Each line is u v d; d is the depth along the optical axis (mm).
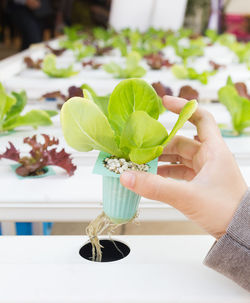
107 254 479
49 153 672
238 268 369
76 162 756
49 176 675
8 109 810
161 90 889
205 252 465
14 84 1240
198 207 378
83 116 363
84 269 404
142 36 2551
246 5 4211
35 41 3393
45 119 825
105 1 3871
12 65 1520
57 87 1229
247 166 748
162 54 2033
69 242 478
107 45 2285
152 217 613
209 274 410
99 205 598
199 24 3461
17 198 583
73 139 373
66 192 609
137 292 374
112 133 383
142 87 384
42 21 3434
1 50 5285
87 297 362
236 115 875
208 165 396
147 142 374
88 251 477
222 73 1589
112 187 392
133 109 397
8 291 365
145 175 365
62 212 604
